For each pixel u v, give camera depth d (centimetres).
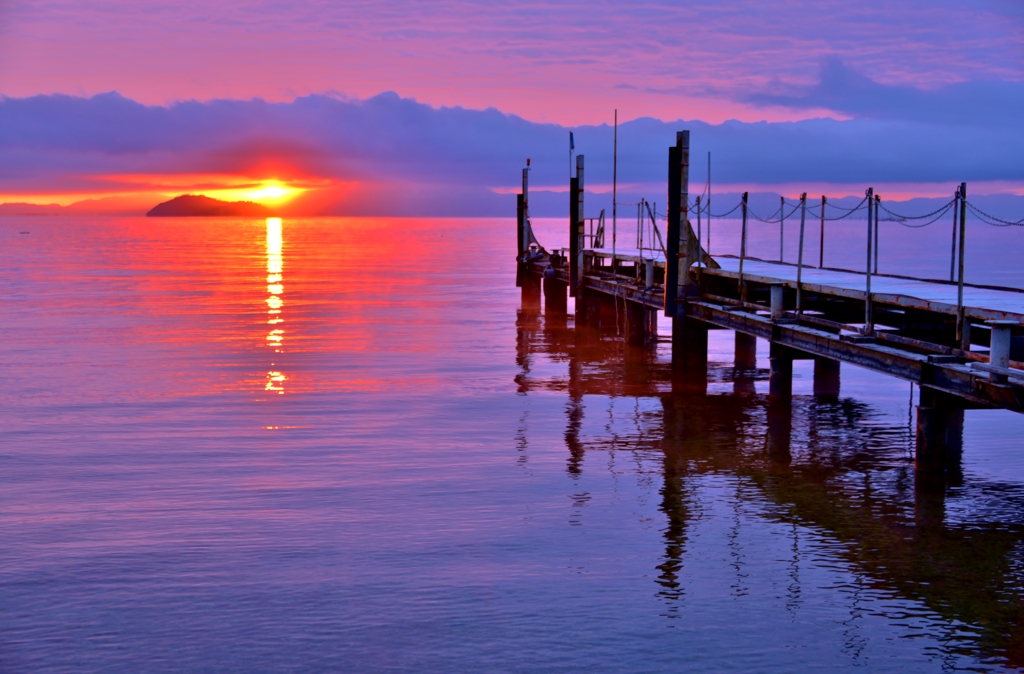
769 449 1784
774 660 973
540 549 1261
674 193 2370
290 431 1916
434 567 1196
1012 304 1633
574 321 3878
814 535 1316
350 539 1291
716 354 2962
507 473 1619
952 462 1548
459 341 3281
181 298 4988
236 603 1091
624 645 1000
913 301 1556
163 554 1233
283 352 3008
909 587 1145
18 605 1085
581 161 3403
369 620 1052
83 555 1229
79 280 6444
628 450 1775
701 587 1143
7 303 4694
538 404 2197
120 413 2088
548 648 994
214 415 2067
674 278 2391
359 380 2502
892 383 2434
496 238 18912
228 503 1443
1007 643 1008
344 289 5666
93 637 1012
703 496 1495
